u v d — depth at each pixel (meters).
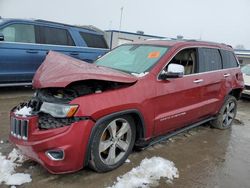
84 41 8.80
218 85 5.61
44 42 7.92
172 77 4.16
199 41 5.35
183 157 4.47
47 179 3.41
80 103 3.23
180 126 4.83
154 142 4.40
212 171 4.10
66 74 3.33
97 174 3.61
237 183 3.84
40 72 3.55
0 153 3.92
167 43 4.74
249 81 10.59
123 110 3.57
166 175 3.80
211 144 5.23
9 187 3.19
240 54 22.94
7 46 7.21
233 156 4.77
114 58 4.86
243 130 6.46
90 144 3.32
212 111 5.62
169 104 4.32
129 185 3.44
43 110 3.29
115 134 3.66
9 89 8.32
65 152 3.14
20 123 3.28
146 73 4.05
